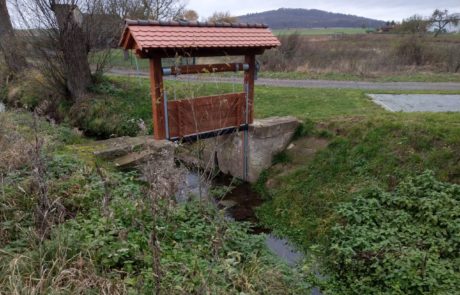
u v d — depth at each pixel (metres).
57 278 3.01
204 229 4.71
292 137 9.30
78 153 6.36
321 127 8.93
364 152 7.61
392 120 8.11
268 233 7.03
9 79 15.48
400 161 7.01
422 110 10.26
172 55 6.68
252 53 7.91
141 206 4.26
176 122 7.30
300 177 8.11
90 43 12.59
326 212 6.84
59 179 4.90
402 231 5.68
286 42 22.20
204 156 10.40
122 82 13.91
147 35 6.09
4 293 2.78
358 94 12.65
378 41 27.94
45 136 6.69
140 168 4.85
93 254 3.50
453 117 8.05
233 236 4.86
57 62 12.39
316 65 20.56
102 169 5.48
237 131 8.45
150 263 3.50
